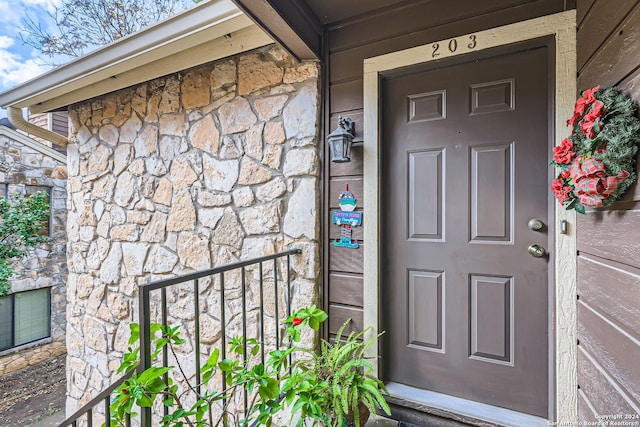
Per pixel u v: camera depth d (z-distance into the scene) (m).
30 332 5.20
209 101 2.23
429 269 1.66
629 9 0.88
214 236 2.20
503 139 1.50
